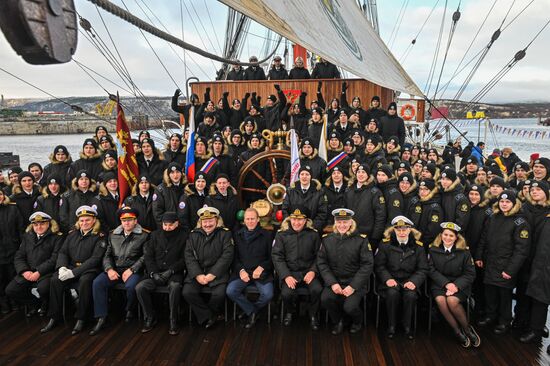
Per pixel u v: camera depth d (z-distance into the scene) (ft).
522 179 21.38
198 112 25.80
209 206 16.20
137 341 13.74
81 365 12.39
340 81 28.91
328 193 17.35
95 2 5.04
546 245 12.94
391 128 24.72
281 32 8.00
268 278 14.85
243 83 29.48
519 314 14.42
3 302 16.10
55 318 14.69
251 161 18.08
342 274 14.33
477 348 13.25
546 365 12.37
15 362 12.59
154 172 18.85
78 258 15.05
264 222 16.40
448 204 15.78
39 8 2.61
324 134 18.81
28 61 2.86
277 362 12.43
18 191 17.93
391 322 13.80
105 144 21.66
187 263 14.67
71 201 17.15
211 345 13.43
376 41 24.84
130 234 15.30
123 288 14.88
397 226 14.07
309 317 15.29
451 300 13.37
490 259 14.20
